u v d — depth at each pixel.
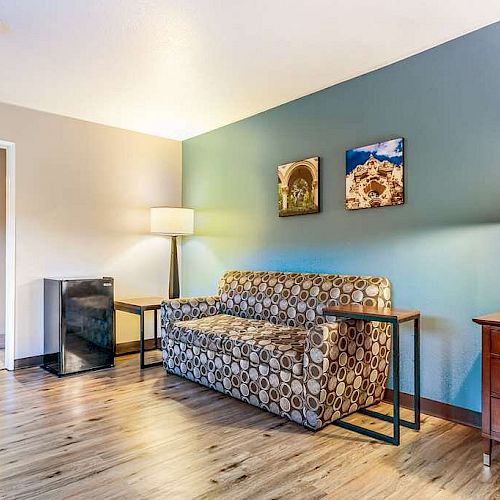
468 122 2.51
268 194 3.79
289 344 2.66
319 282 3.15
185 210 4.35
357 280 2.94
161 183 4.67
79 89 3.30
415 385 2.44
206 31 2.41
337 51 2.68
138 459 2.07
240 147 4.08
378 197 2.93
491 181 2.41
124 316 4.37
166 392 3.06
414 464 2.02
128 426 2.46
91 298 3.67
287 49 2.65
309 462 2.04
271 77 3.08
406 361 2.79
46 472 1.94
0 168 4.94
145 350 4.45
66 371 3.51
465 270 2.52
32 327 3.76
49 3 2.12
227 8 2.18
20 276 3.69
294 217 3.55
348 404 2.54
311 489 1.81
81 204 4.07
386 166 2.88
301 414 2.44
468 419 2.49
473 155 2.49
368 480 1.88
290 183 3.55
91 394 3.03
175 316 3.54
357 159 3.05
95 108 3.74
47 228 3.85
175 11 2.21
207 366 3.11
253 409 2.72
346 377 2.50
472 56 2.49
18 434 2.35
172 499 1.73
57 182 3.91
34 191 3.77
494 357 1.98
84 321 3.62
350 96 3.12
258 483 1.85
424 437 2.32
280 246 3.67
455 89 2.56
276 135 3.71
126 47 2.60
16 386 3.20
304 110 3.46
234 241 4.15
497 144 2.39
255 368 2.72
